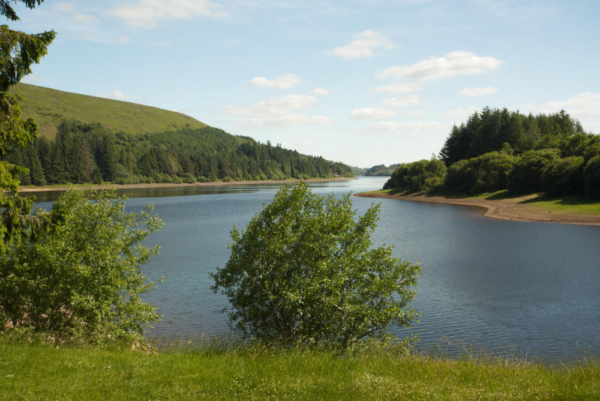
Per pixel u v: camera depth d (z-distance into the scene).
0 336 11.46
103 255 13.30
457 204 98.81
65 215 12.51
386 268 14.46
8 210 11.30
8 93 11.42
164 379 8.59
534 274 30.97
